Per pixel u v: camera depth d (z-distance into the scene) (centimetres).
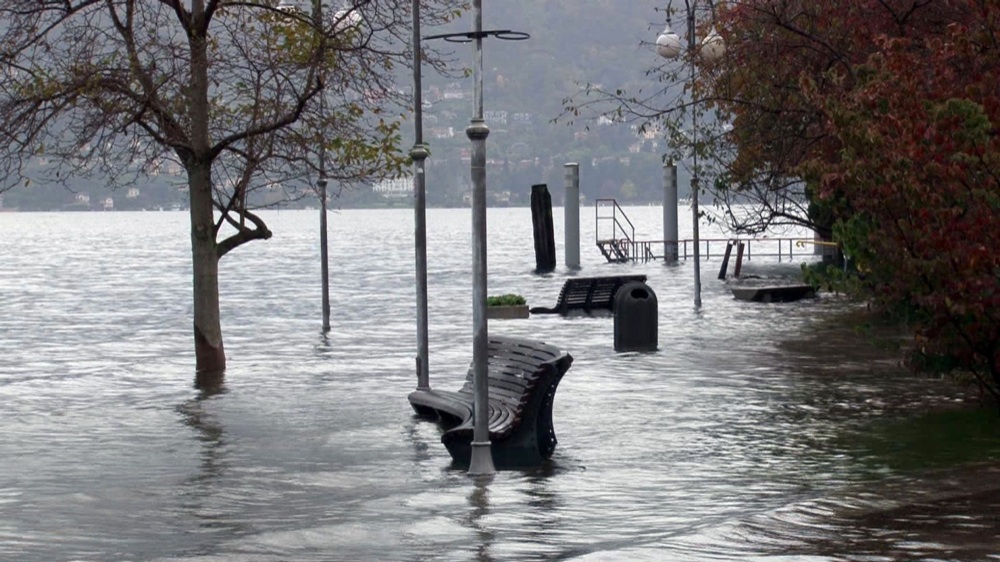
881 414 2034
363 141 2700
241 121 2789
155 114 2633
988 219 1795
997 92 2023
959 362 2000
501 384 1841
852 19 2820
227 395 2431
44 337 3738
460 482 1548
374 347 3272
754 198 3397
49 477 1636
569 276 6438
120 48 2608
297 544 1208
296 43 2638
